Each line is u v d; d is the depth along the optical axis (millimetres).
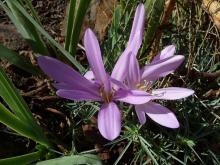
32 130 171
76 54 224
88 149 191
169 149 177
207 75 194
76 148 190
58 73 143
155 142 179
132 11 202
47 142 180
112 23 205
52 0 238
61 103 202
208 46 217
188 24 213
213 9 214
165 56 152
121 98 145
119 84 140
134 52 148
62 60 212
